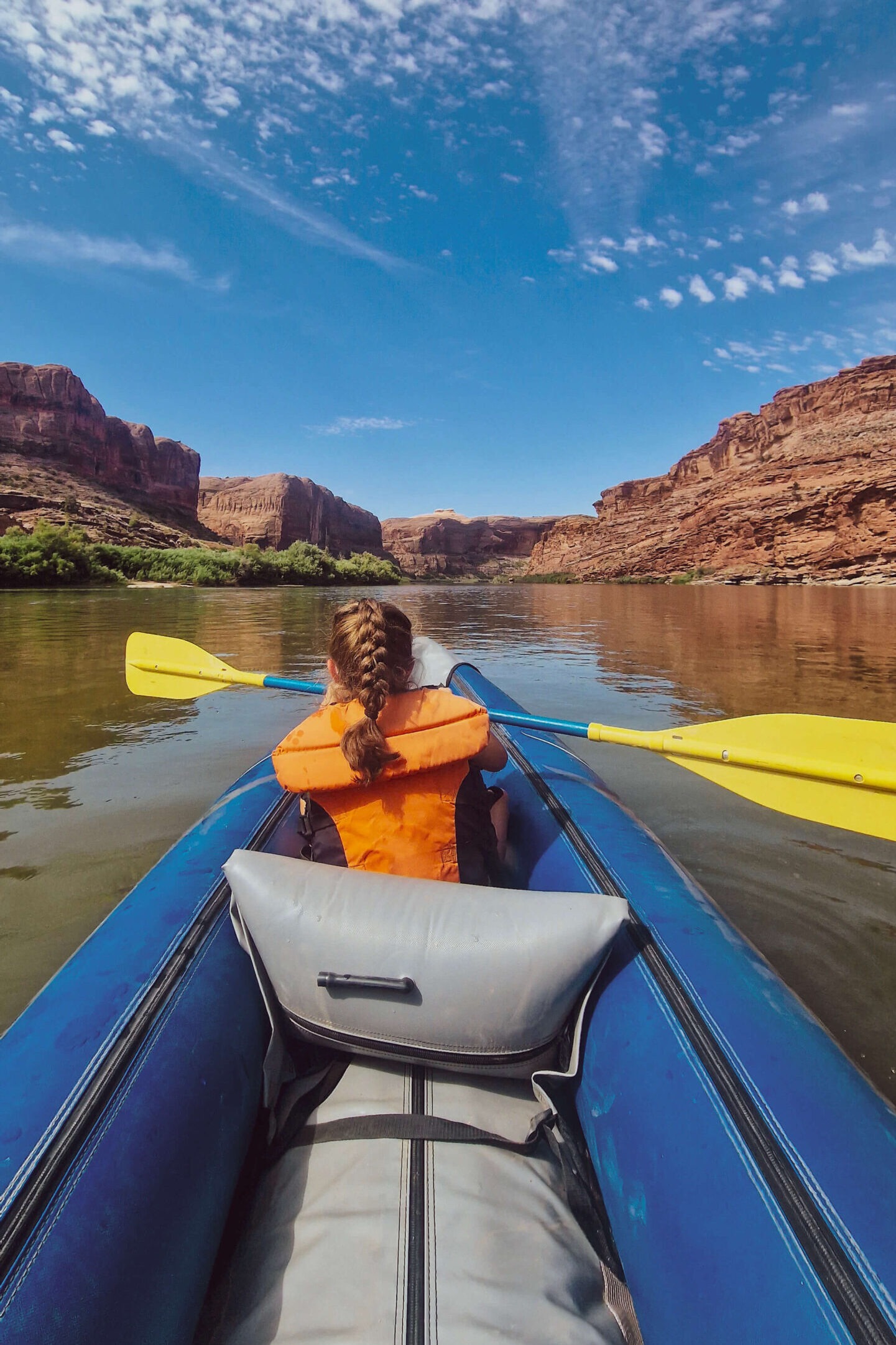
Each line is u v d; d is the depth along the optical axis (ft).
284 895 3.52
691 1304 2.50
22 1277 2.25
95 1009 3.42
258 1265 2.77
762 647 28.68
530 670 21.81
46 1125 2.76
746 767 6.39
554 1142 3.28
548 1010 3.25
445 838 3.84
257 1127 3.58
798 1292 2.30
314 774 3.82
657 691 17.90
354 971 3.30
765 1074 3.02
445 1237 2.66
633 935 3.97
